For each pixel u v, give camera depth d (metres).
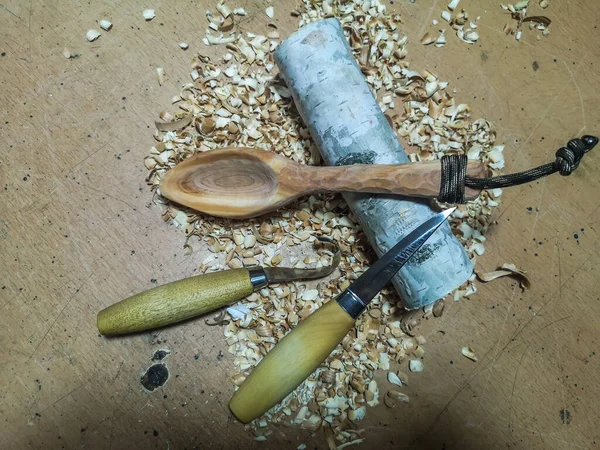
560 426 0.34
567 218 0.36
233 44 0.36
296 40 0.30
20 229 0.34
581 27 0.38
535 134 0.37
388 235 0.30
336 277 0.35
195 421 0.33
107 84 0.35
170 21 0.36
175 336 0.33
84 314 0.33
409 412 0.34
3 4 0.35
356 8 0.37
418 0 0.37
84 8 0.36
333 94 0.30
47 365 0.33
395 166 0.28
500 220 0.36
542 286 0.36
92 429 0.32
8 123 0.34
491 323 0.35
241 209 0.32
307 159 0.35
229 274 0.31
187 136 0.35
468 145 0.36
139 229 0.34
